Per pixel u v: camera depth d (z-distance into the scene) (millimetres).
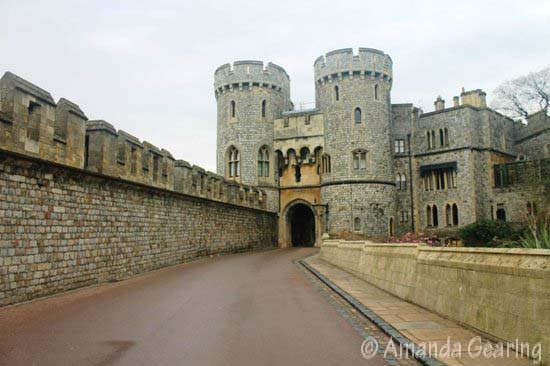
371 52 37844
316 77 40344
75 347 6621
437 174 39969
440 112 40125
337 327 8062
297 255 28781
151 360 6027
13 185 10609
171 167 21000
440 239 37156
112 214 15297
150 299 10961
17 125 10953
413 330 7457
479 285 7285
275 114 41844
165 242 19812
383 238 35781
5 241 10273
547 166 35281
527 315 5918
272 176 40938
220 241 27672
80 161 13805
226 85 41438
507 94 50562
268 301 10828
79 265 13133
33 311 9391
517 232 30141
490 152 38875
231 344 6863
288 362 5980
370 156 37031
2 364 5812
